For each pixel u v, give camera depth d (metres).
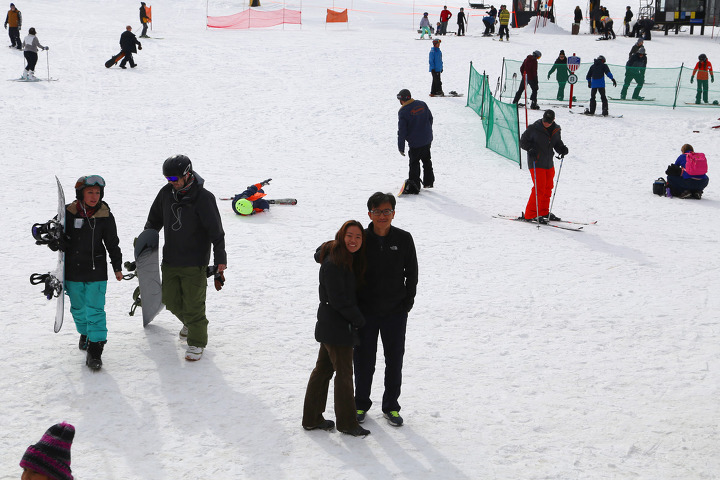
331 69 31.59
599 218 14.34
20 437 5.74
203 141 20.48
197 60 32.44
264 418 6.22
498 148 20.56
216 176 16.55
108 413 6.19
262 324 8.41
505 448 5.87
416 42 40.69
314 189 15.69
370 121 23.55
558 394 6.89
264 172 17.25
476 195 15.94
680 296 9.91
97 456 5.51
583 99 28.61
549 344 8.13
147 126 21.77
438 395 6.80
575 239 12.70
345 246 5.71
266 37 40.72
